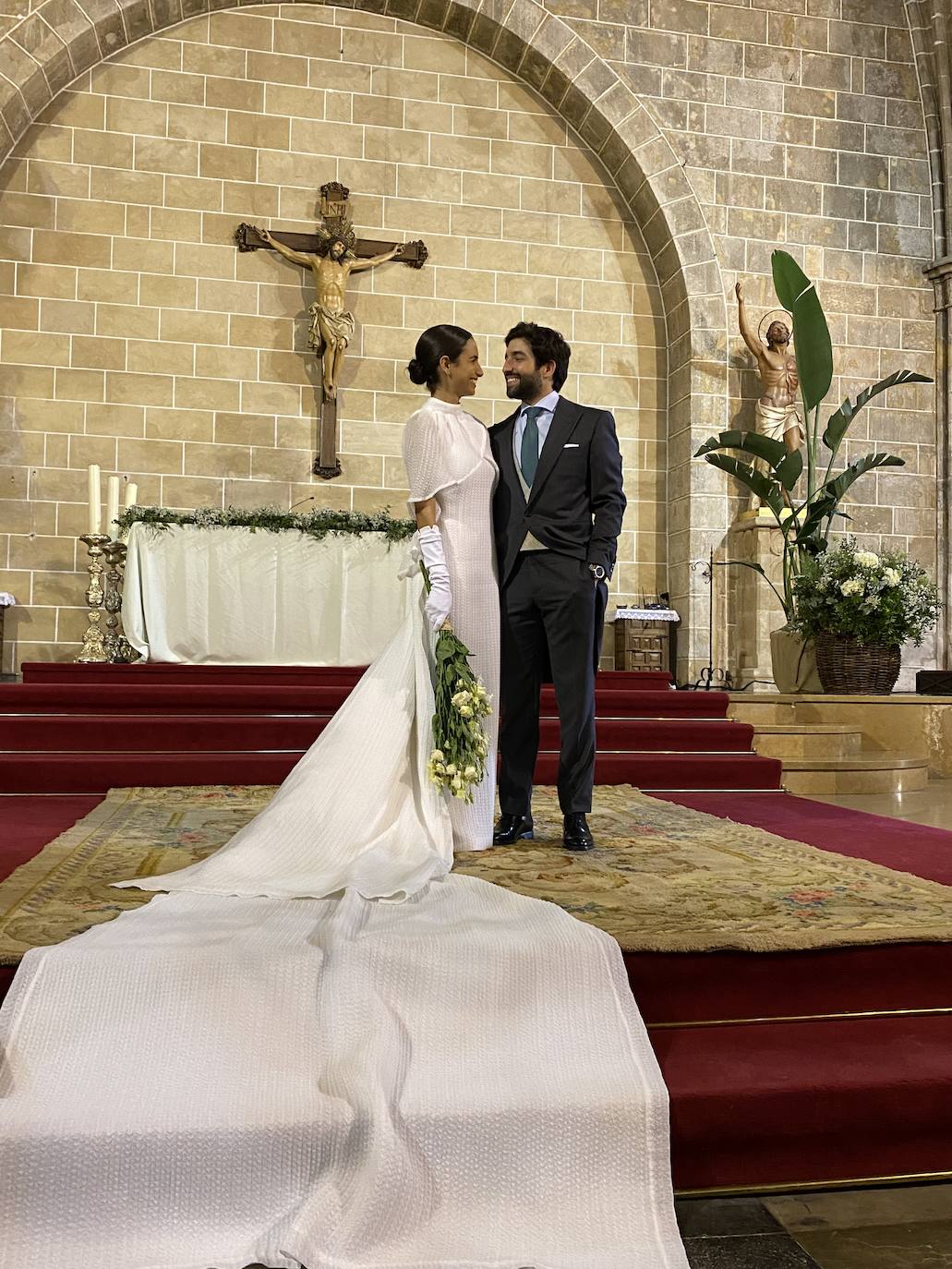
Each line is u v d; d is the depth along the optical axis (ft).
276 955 6.80
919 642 23.52
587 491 11.03
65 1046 6.16
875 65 32.68
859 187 32.42
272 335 29.71
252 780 16.76
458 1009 6.66
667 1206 5.93
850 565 23.34
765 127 31.81
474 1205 5.81
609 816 13.84
